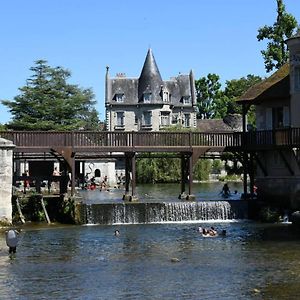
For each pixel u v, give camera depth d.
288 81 37.69
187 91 91.12
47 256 22.97
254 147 36.81
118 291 17.59
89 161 70.69
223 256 22.66
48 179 35.62
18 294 17.38
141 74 88.81
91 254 23.33
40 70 70.19
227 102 111.94
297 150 35.06
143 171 65.00
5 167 31.80
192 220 33.88
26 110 68.31
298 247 24.53
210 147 37.22
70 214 32.97
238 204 34.62
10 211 32.03
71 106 69.75
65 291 17.67
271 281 18.59
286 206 35.62
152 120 87.06
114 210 33.09
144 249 24.36
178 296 17.00
